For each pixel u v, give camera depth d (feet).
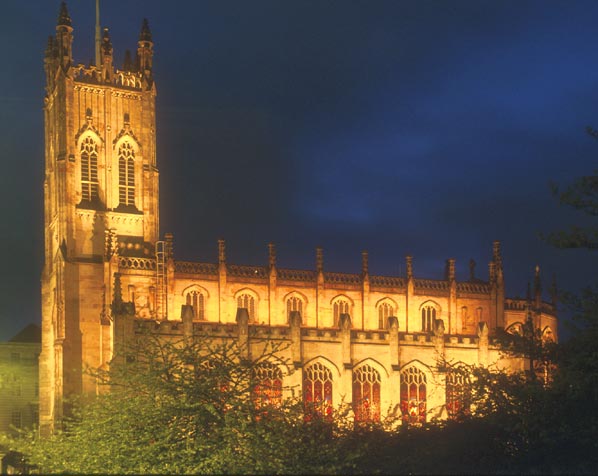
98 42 499.51
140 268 448.65
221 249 463.42
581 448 237.66
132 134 478.18
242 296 465.47
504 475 230.68
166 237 452.76
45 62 500.74
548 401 222.07
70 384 428.97
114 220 464.65
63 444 213.05
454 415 274.77
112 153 470.80
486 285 510.99
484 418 259.19
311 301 477.36
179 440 201.46
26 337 577.02
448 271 507.30
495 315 508.53
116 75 486.38
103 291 437.58
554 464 237.25
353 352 411.34
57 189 458.50
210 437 202.80
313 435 208.85
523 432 237.86
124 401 212.64
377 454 226.79
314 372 404.57
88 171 465.06
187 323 381.81
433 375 396.98
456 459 252.01
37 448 218.38
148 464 195.72
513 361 430.20
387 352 416.26
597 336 209.26
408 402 403.34
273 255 474.49
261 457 190.60
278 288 471.62
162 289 446.19
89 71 475.31
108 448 201.46
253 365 243.60
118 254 446.19
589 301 214.48
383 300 489.26
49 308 469.98
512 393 241.35
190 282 454.81
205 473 191.42
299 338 399.44
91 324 441.68
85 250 454.40
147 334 294.25
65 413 420.36
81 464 201.98
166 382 214.48
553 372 235.40
